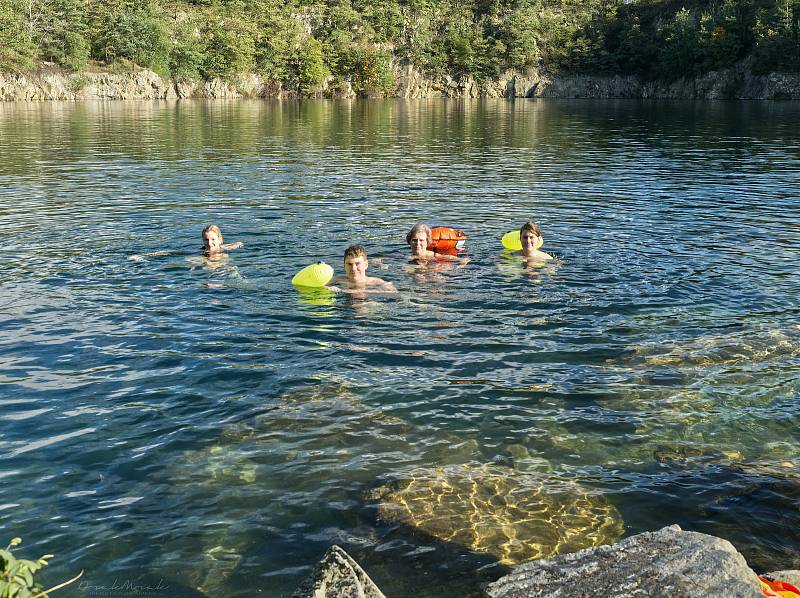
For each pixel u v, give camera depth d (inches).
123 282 369.1
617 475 199.9
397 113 2255.2
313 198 627.2
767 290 362.3
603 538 171.8
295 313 327.6
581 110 2434.8
